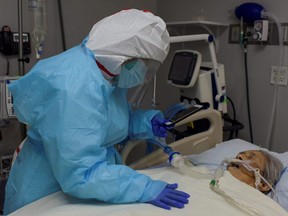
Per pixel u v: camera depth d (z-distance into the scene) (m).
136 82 1.21
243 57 2.22
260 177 1.40
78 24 2.50
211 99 1.95
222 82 1.97
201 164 1.59
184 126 2.14
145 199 1.07
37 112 1.04
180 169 1.36
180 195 1.10
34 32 1.83
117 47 1.08
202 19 2.36
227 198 1.17
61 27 2.38
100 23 1.20
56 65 1.06
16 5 2.19
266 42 2.08
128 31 1.10
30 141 1.22
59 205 1.10
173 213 1.04
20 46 1.89
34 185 1.18
